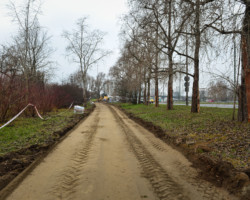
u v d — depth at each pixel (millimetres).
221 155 5004
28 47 15945
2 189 3508
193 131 8039
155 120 12484
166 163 4969
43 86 17375
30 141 6809
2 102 10164
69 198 3193
